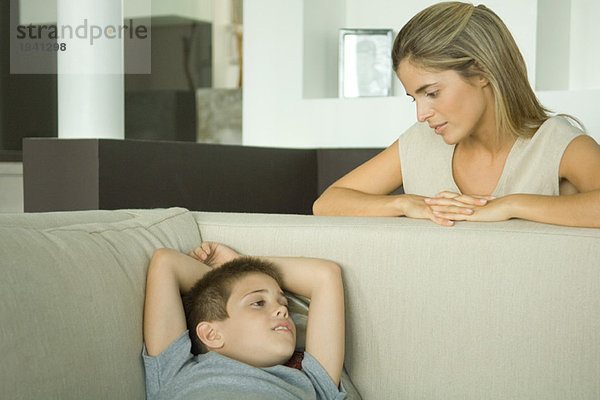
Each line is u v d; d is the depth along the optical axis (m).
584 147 1.28
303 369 1.07
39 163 1.74
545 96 2.41
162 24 4.30
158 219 1.22
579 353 1.02
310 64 2.93
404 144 1.50
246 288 1.06
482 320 1.07
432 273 1.11
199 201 2.04
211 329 1.05
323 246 1.20
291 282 1.14
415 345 1.12
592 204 1.06
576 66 3.04
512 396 1.05
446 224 1.14
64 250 0.94
